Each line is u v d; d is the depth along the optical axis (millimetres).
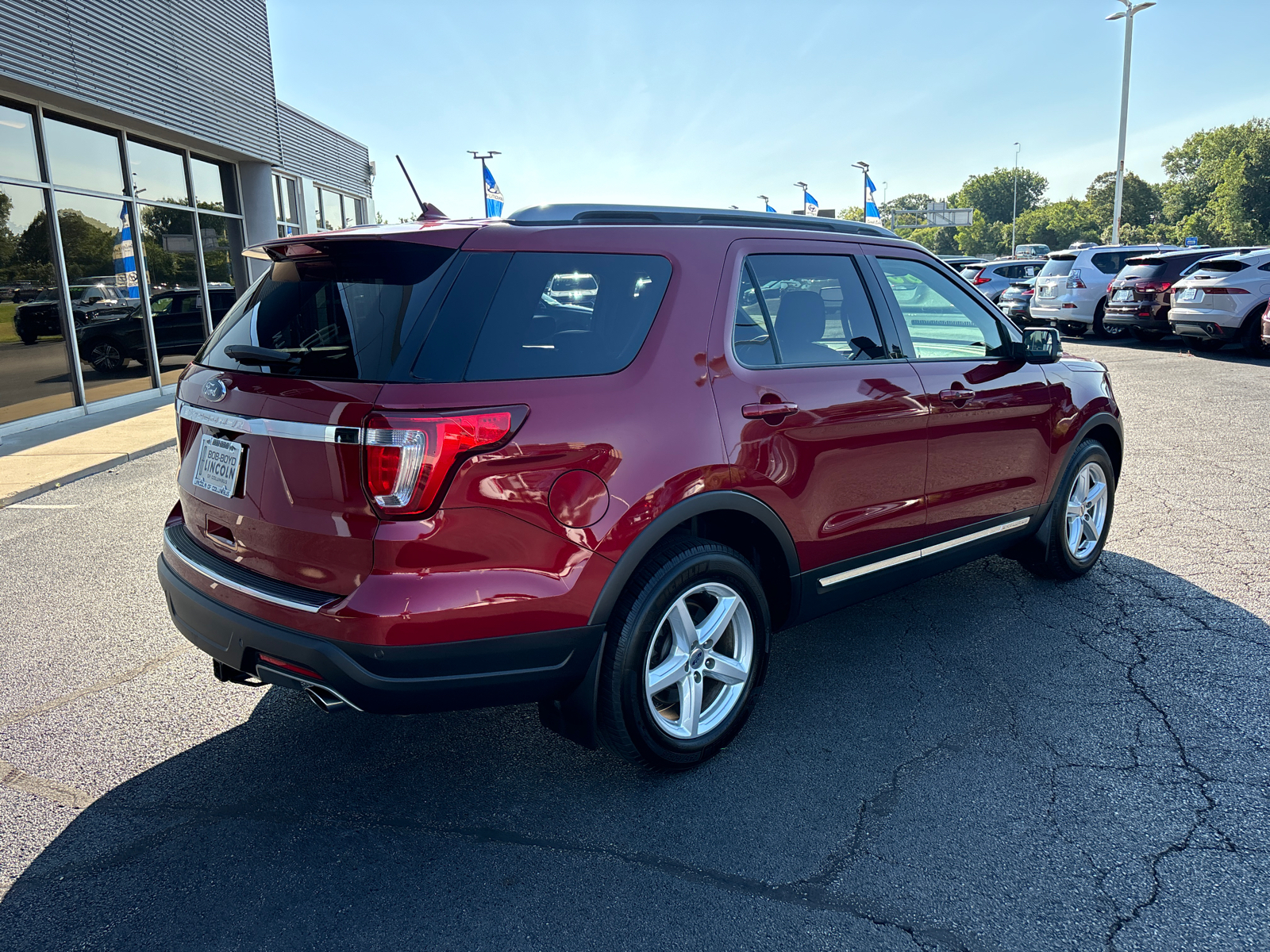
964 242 168750
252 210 15852
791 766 2893
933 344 3643
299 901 2262
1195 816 2586
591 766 2924
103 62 10484
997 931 2137
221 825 2598
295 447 2338
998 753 2949
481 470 2277
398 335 2303
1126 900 2236
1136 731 3070
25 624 4223
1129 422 8594
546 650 2449
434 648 2291
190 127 12602
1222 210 101938
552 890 2299
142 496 6793
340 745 3074
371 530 2240
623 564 2535
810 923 2168
